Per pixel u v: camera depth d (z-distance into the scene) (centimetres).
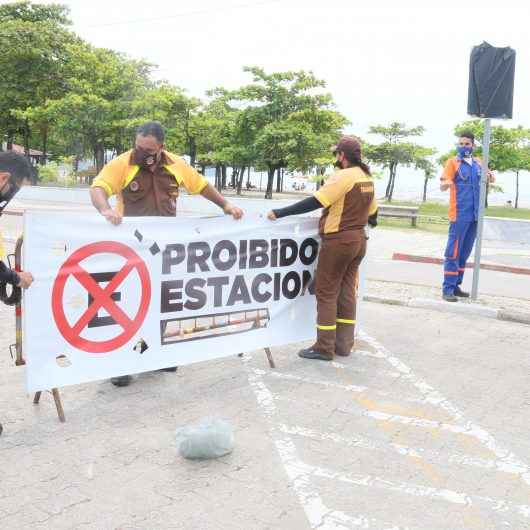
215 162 4297
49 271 378
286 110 3547
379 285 880
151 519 280
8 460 332
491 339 630
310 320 542
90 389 441
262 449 356
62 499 295
